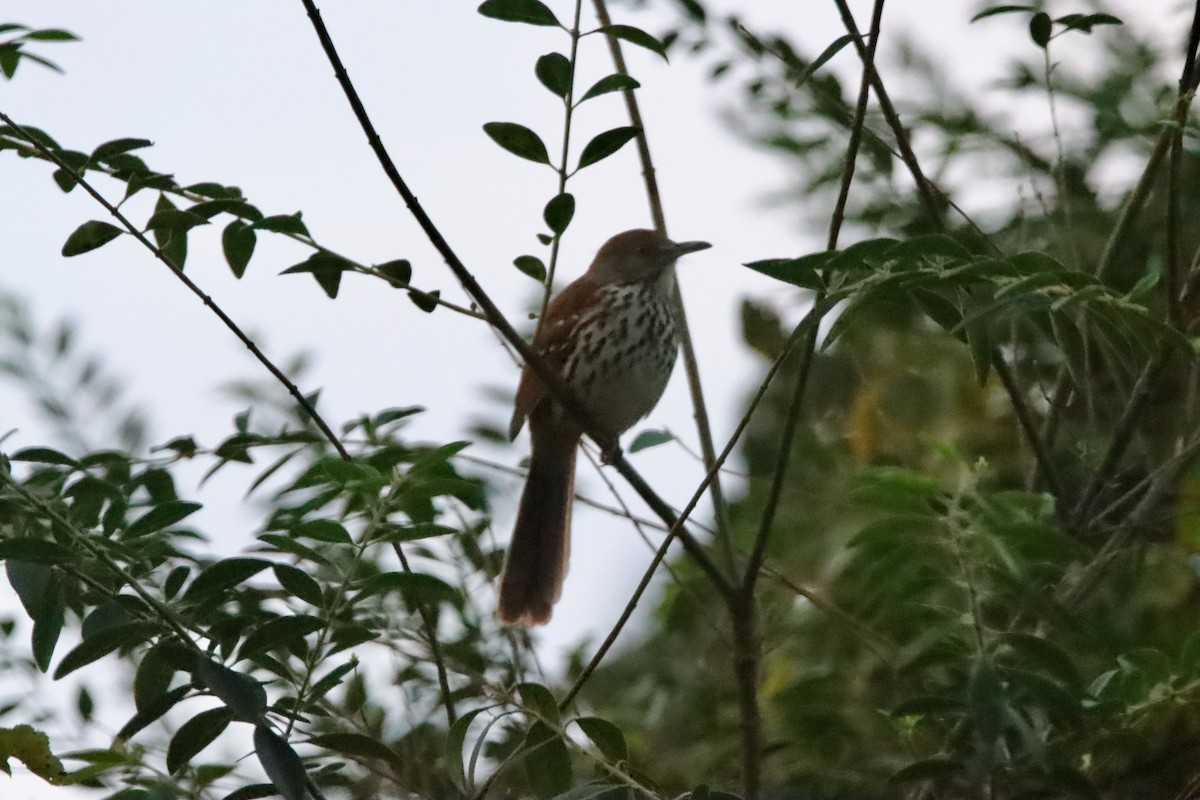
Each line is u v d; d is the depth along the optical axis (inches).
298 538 339.6
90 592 299.6
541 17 335.0
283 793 277.6
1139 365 402.9
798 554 426.3
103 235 341.1
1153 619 374.0
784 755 392.5
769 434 458.9
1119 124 436.5
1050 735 307.3
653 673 443.2
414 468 312.0
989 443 436.5
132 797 299.9
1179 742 341.4
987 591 291.7
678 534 361.4
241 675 288.7
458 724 309.3
